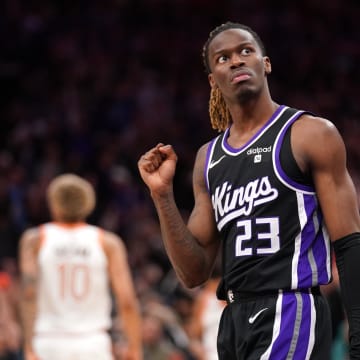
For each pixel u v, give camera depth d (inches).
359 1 1663.4
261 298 316.5
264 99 331.0
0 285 723.4
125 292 594.9
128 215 1149.1
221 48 331.3
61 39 1510.8
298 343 308.5
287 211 315.9
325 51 1578.5
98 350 587.5
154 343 747.4
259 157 321.7
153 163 333.1
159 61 1514.5
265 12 1626.5
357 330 304.0
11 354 713.0
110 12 1568.7
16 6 1533.0
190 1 1611.7
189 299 874.8
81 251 592.4
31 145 1274.6
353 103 1502.2
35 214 1104.2
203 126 1358.3
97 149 1294.3
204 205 345.1
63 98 1384.1
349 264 307.7
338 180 313.4
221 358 327.9
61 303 586.9
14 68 1461.6
